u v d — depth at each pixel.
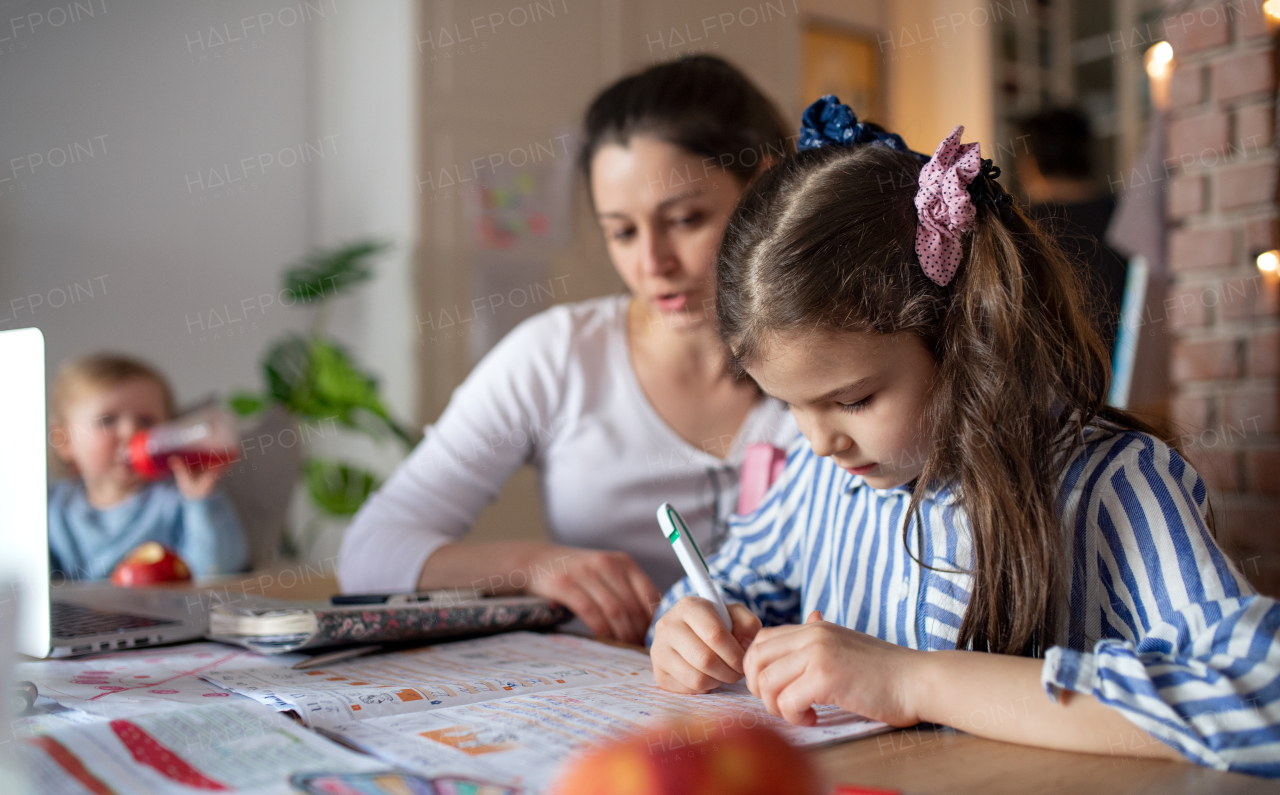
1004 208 0.72
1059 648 0.55
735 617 0.72
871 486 0.78
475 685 0.67
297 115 3.36
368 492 2.91
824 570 0.88
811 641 0.60
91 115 2.97
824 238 0.67
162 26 3.09
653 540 1.26
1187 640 0.56
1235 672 0.52
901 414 0.66
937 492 0.75
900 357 0.66
